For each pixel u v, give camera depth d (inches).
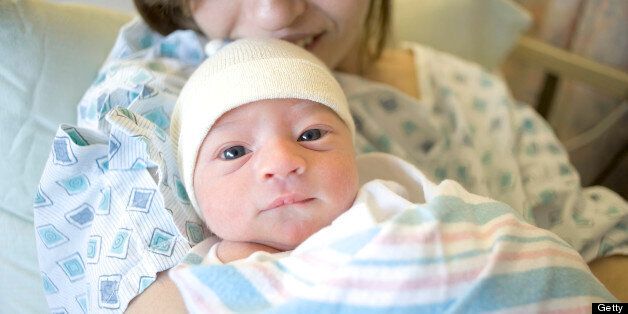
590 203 34.0
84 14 33.4
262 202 21.0
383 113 35.1
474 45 49.5
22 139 30.9
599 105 61.7
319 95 23.1
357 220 19.7
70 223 25.9
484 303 17.2
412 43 44.6
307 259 19.1
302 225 21.4
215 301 19.0
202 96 23.4
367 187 23.0
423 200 25.8
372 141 33.6
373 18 38.8
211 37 31.3
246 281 19.1
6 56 30.5
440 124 36.0
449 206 19.2
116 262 22.8
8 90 30.7
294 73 23.3
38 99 31.0
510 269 17.9
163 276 22.3
